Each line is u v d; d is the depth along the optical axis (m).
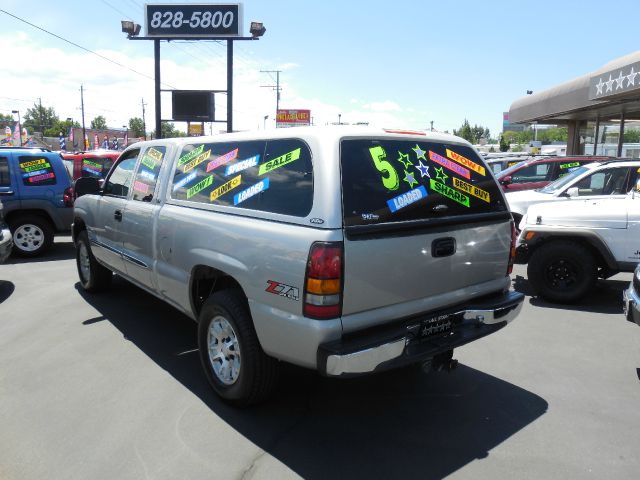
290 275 3.00
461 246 3.50
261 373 3.42
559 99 18.08
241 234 3.35
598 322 5.59
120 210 5.12
